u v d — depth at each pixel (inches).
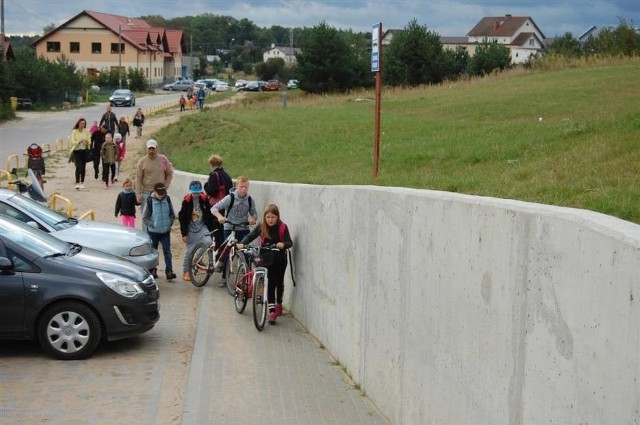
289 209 483.8
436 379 246.7
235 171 904.9
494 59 2945.4
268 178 771.4
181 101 2426.2
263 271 438.3
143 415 305.7
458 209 227.6
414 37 2642.7
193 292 533.6
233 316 467.5
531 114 1093.1
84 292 374.3
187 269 549.0
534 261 177.0
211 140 1212.5
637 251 134.9
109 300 378.3
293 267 471.5
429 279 253.3
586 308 152.3
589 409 150.3
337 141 995.3
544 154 454.3
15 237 388.5
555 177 343.0
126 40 4244.6
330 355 391.9
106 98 3344.0
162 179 645.3
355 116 1278.3
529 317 179.3
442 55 2672.2
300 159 901.8
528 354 179.6
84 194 969.5
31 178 745.0
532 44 5684.1
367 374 331.0
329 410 315.3
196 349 394.9
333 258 387.5
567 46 2576.3
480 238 210.5
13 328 373.4
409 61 2652.6
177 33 5354.3
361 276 339.6
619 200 251.0
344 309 366.9
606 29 2367.1
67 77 2854.3
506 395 192.5
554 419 165.8
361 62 2822.3
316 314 421.4
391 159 671.1
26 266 376.5
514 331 188.1
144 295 392.5
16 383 341.7
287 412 311.6
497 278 198.5
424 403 258.7
